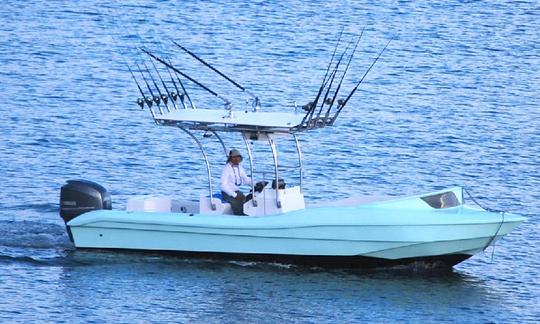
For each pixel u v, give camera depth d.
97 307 104.31
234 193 112.75
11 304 104.81
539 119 172.75
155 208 115.69
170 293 106.88
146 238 113.25
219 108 175.88
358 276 110.56
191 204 115.56
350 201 114.44
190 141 159.50
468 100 181.88
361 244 109.25
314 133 163.38
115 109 172.62
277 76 191.88
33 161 149.25
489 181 146.12
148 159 151.88
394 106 177.88
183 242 112.38
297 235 109.75
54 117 167.62
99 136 160.12
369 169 150.25
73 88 182.12
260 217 110.62
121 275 110.50
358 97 182.00
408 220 108.31
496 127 168.38
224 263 112.31
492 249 120.56
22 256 114.62
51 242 118.69
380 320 102.38
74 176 144.62
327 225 109.25
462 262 117.12
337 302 105.38
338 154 155.62
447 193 111.56
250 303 104.88
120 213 113.50
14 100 175.12
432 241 108.56
